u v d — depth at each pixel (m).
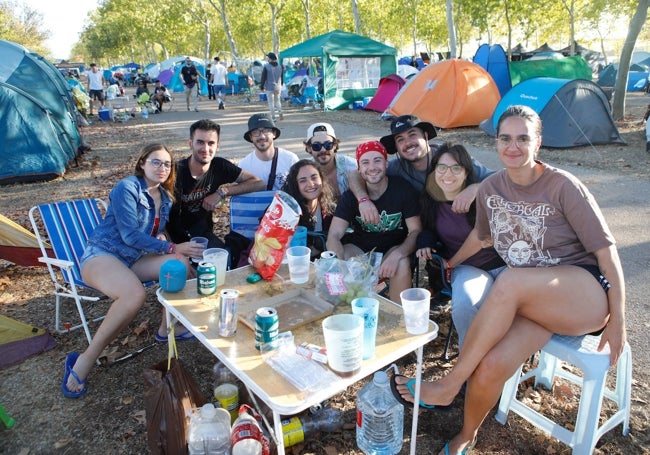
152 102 20.14
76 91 16.48
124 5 55.78
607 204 6.32
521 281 2.25
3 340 3.58
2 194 8.08
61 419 2.88
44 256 3.65
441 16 37.22
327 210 3.88
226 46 55.47
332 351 1.94
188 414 2.23
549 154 9.31
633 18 11.91
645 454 2.50
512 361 2.29
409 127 3.54
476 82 12.23
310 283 2.81
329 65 17.36
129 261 3.31
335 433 2.71
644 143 9.86
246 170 4.38
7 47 10.07
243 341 2.22
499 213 2.61
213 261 2.75
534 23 30.17
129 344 3.65
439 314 3.83
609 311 2.33
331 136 4.00
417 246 3.32
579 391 3.01
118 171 9.43
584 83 9.56
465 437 2.48
